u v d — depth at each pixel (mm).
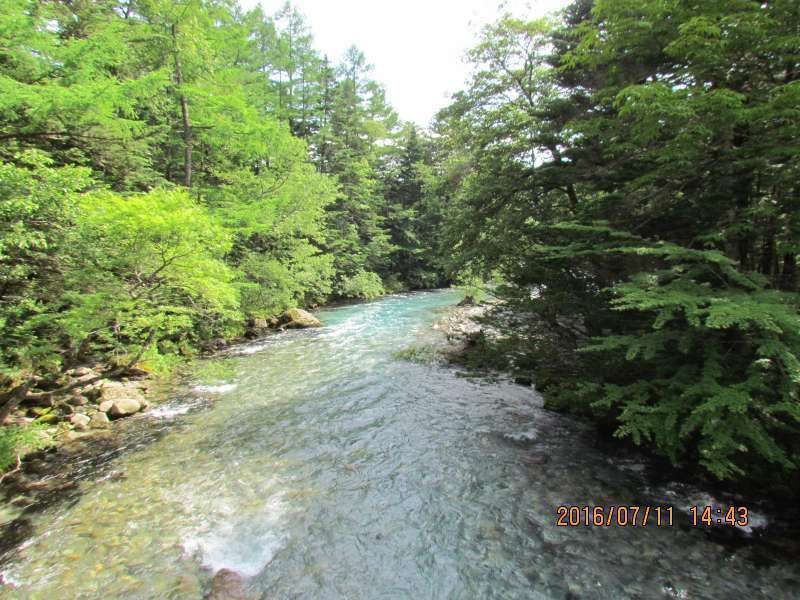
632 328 5609
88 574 3535
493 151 9852
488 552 3770
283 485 4988
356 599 3266
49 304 5184
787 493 4188
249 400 8031
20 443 5359
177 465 5508
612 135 6535
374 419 7020
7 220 4461
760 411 3939
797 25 4242
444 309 20500
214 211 11422
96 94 6488
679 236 5844
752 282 4223
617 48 6027
